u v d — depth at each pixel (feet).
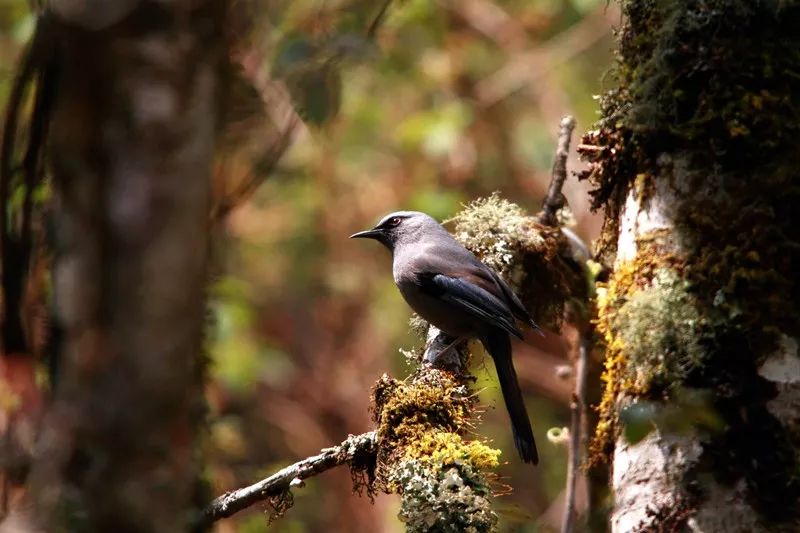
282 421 69.51
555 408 67.82
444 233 40.14
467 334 34.55
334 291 70.18
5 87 37.86
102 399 14.46
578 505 60.85
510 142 67.97
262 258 70.44
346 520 65.46
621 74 24.82
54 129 14.90
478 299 32.60
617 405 22.75
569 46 67.67
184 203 14.26
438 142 63.31
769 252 21.47
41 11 16.22
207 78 14.52
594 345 32.94
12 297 17.70
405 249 39.22
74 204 14.34
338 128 64.90
